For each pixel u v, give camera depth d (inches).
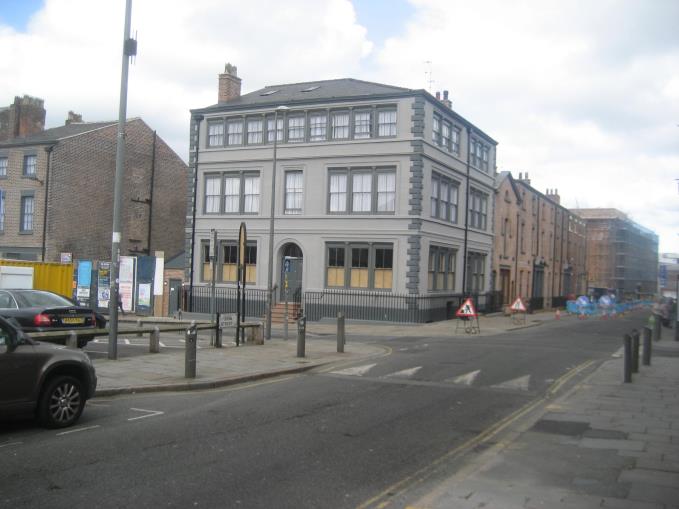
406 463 271.0
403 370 547.2
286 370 532.7
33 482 234.2
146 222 1528.1
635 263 3983.8
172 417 349.7
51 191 1318.9
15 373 297.9
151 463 260.5
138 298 1237.1
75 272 1269.7
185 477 243.0
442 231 1232.8
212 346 685.3
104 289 1251.8
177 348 662.5
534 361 617.6
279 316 1174.3
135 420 340.8
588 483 238.7
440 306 1216.8
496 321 1248.8
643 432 323.9
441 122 1227.9
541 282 2003.0
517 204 1720.0
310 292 1184.8
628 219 3927.2
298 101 1214.3
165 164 1578.5
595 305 1787.6
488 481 241.1
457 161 1302.9
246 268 1254.3
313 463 266.5
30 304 576.1
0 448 280.1
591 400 412.5
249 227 1248.8
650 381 490.9
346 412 371.6
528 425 342.3
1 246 1359.5
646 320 1583.4
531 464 265.0
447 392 444.5
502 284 1621.6
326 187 1189.1
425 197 1150.3
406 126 1133.7
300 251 1235.2
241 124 1275.8
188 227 1306.6
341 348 666.8
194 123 1312.7
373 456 279.9
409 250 1120.8
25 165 1353.3
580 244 2610.7
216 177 1298.0
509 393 445.7
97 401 393.7
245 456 274.1
